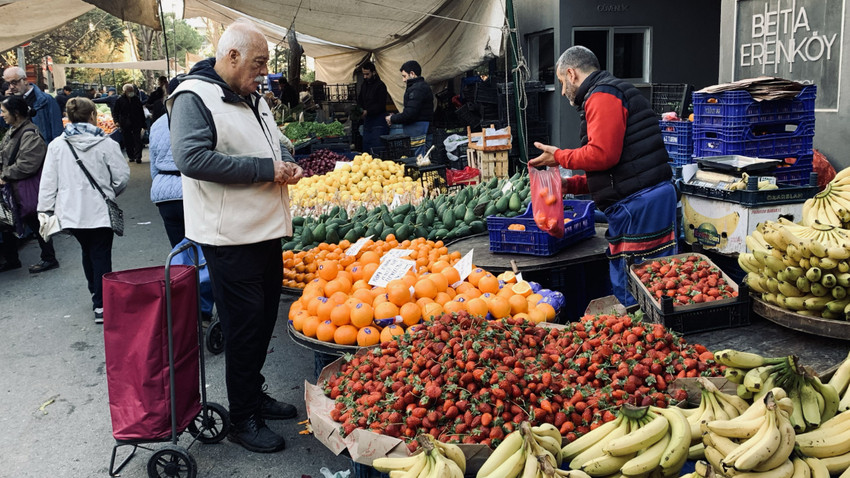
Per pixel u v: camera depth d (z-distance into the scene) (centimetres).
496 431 284
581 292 539
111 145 664
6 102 781
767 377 258
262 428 420
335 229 612
